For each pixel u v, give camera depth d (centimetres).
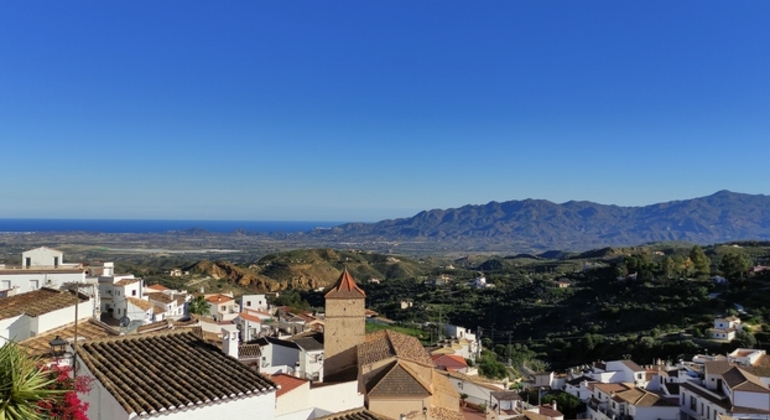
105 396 1770
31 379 1386
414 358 4781
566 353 12519
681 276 16375
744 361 7638
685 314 12950
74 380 1706
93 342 2077
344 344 5166
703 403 6469
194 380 1936
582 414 7781
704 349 10100
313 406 3369
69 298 3059
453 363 8069
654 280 16388
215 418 1834
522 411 6016
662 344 10756
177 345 2245
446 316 17888
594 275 19850
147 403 1706
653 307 13862
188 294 11081
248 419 1931
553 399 7975
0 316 2797
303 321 10106
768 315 11731
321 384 3759
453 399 4988
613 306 14888
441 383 5209
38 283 5450
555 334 14225
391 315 18125
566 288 18712
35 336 2627
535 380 9575
